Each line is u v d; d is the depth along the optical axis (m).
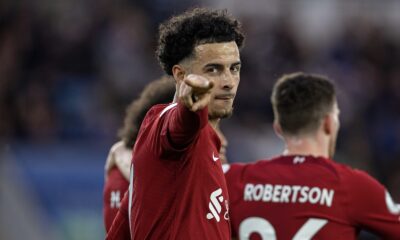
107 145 35.97
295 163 15.92
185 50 12.09
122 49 44.47
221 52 11.96
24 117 38.50
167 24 12.62
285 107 16.17
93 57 43.91
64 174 34.34
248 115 42.03
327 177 15.62
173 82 16.56
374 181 15.66
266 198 15.81
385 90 49.22
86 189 34.38
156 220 11.90
